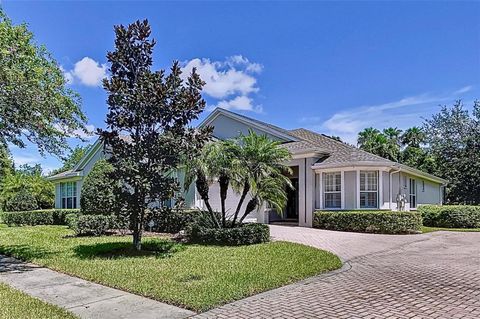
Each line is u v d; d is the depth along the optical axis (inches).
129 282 283.4
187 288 263.3
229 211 737.6
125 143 417.1
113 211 422.0
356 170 683.4
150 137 414.6
